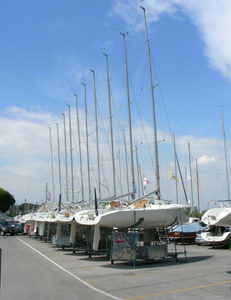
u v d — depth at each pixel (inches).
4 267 772.0
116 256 784.9
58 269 735.7
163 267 722.8
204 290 480.7
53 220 1194.6
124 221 821.2
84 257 960.9
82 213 929.5
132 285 537.0
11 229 2289.6
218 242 1130.7
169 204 897.5
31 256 999.0
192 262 788.0
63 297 467.5
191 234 1298.0
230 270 653.9
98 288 522.6
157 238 860.6
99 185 1606.8
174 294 461.4
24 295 486.0
